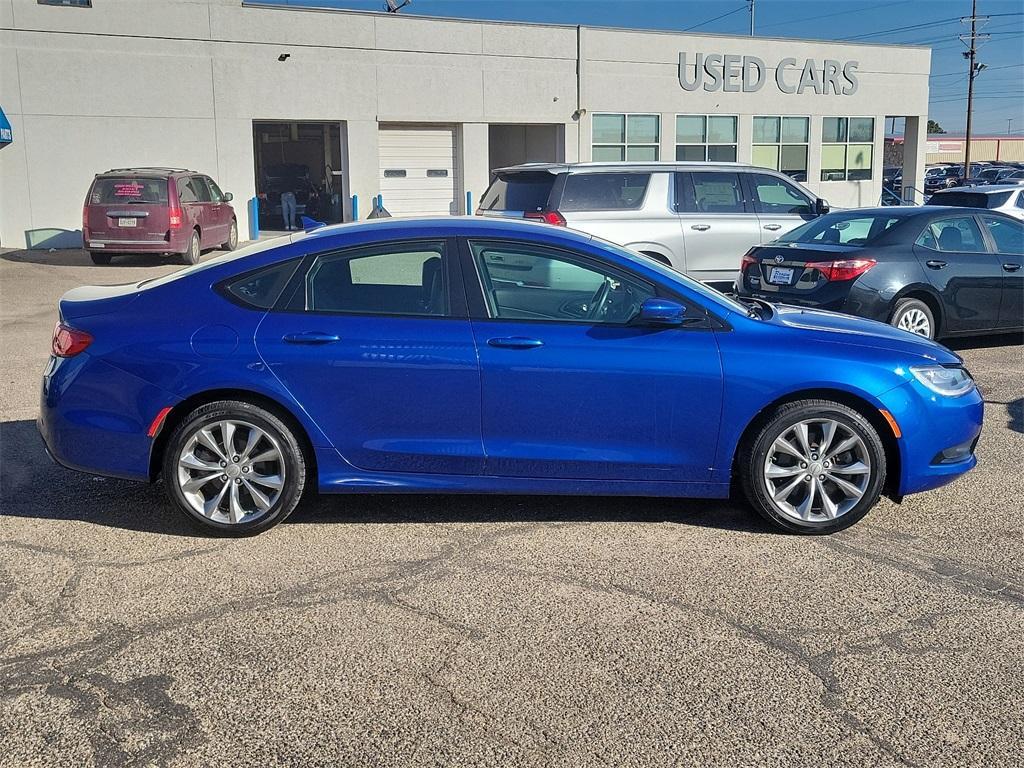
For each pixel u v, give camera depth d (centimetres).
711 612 396
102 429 470
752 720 317
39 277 1667
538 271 479
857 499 479
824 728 313
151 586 421
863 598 409
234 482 473
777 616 392
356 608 399
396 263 478
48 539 475
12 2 2083
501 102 2620
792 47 2981
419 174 2595
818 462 479
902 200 3278
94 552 459
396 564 445
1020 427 686
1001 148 7750
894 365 480
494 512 513
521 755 298
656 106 2820
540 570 438
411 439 474
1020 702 328
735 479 511
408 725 314
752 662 355
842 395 479
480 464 477
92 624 385
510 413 470
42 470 582
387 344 467
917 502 530
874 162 3209
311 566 443
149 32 2203
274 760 296
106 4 2158
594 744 304
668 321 467
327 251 479
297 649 364
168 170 1898
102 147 2203
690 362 470
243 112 2325
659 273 486
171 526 492
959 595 412
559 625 384
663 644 368
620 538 477
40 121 2144
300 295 477
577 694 333
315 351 466
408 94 2505
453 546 467
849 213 957
